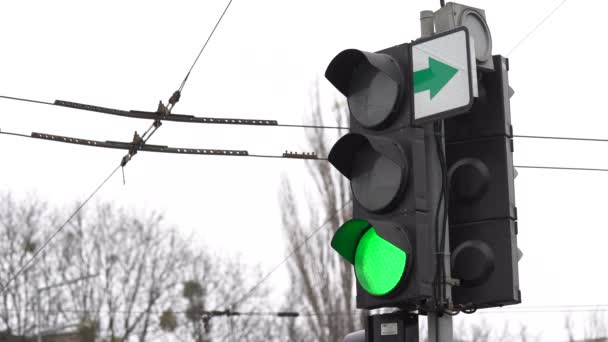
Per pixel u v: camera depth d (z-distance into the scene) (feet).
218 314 134.51
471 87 29.71
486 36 32.19
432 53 30.50
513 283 30.40
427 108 30.37
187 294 176.86
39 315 154.51
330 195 133.69
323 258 132.98
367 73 31.53
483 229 30.96
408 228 30.19
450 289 30.22
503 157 31.30
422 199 30.42
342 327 131.03
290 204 136.05
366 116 31.35
